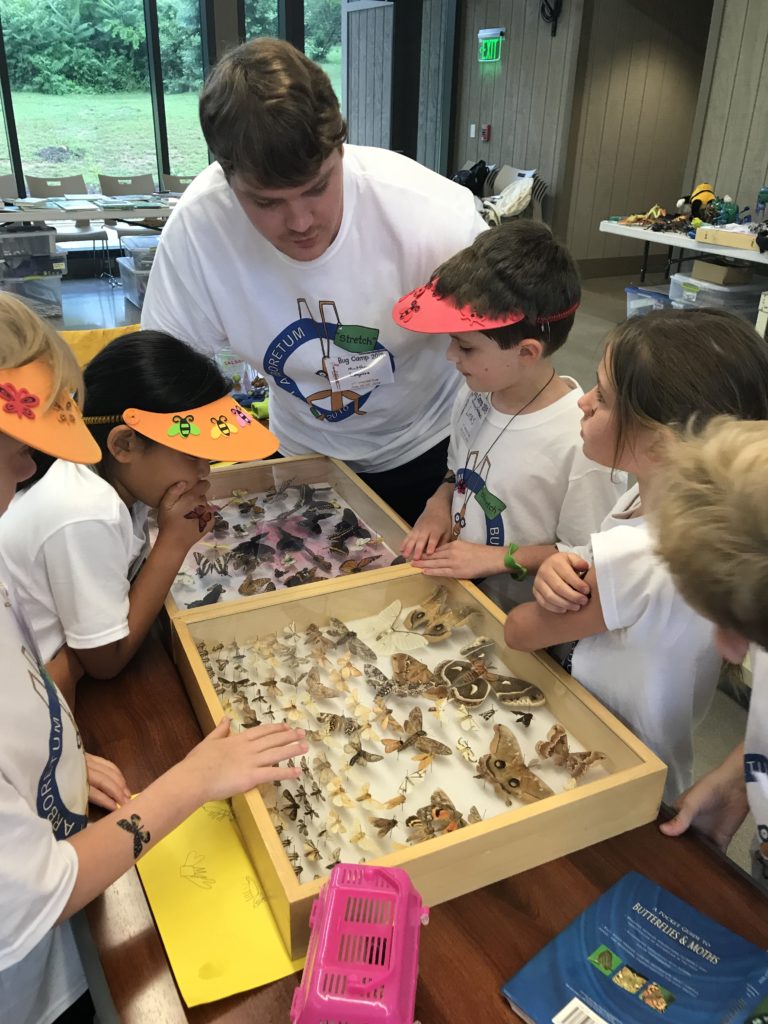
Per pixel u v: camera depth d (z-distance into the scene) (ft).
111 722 3.35
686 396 2.87
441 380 5.59
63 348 2.51
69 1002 2.99
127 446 3.60
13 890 2.09
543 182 22.72
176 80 22.06
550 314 4.06
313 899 2.31
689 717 3.44
